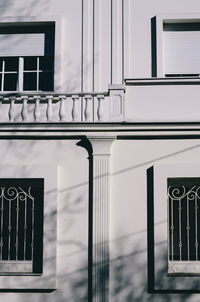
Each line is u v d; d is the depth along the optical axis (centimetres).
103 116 1077
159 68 1164
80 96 1083
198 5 1190
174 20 1184
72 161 1067
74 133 1061
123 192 1050
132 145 1061
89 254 1039
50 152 1073
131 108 1062
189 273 1026
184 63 1186
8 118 1098
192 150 1052
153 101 1063
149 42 1181
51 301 1034
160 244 1023
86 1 1201
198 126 1037
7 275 1034
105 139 1054
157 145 1058
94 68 1176
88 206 1052
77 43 1189
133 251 1034
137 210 1044
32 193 1087
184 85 1066
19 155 1073
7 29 1229
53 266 1030
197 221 1059
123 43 1181
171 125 1040
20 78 1222
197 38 1191
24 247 1059
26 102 1083
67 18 1200
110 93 1063
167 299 1018
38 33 1223
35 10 1210
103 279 1023
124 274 1029
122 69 1173
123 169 1055
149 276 1027
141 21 1188
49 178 1056
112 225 1042
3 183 1084
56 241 1038
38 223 1077
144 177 1052
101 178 1050
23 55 1220
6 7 1217
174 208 1068
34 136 1070
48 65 1228
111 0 1196
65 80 1179
